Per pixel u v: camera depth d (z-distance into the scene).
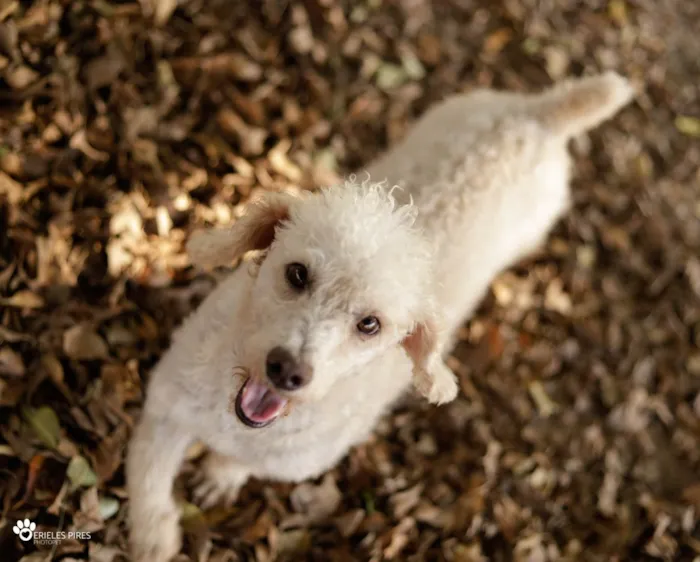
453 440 0.92
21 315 0.78
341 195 0.67
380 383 0.75
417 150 0.84
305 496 0.83
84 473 0.75
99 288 0.83
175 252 0.87
